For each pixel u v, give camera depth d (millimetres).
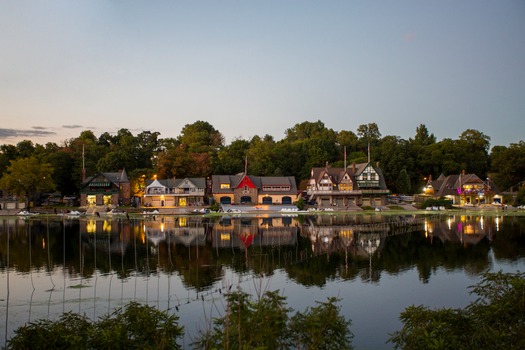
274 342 18406
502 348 17922
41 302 36344
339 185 142375
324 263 51125
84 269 48469
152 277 44562
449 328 19672
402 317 21594
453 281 42656
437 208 130250
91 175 150500
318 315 20531
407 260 52812
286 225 91188
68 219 106000
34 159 126062
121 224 93875
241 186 139875
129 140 187125
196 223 95688
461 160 176500
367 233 77438
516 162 149750
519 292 19906
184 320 31578
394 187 162250
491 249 59844
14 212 122188
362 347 27156
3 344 27438
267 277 44281
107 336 19453
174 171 147500
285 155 174250
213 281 42812
